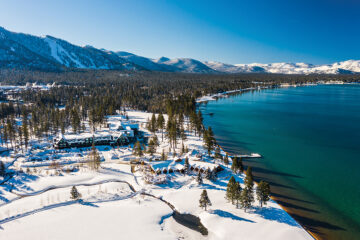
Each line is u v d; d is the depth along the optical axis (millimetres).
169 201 72312
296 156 115000
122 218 62656
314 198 77812
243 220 61906
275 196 78375
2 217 62406
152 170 92375
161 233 57719
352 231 62000
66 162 100750
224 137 146250
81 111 199500
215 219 62438
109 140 126750
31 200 70750
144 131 155500
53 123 149625
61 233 56188
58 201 70562
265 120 196250
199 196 74250
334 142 138250
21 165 95688
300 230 59188
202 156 107500
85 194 75312
